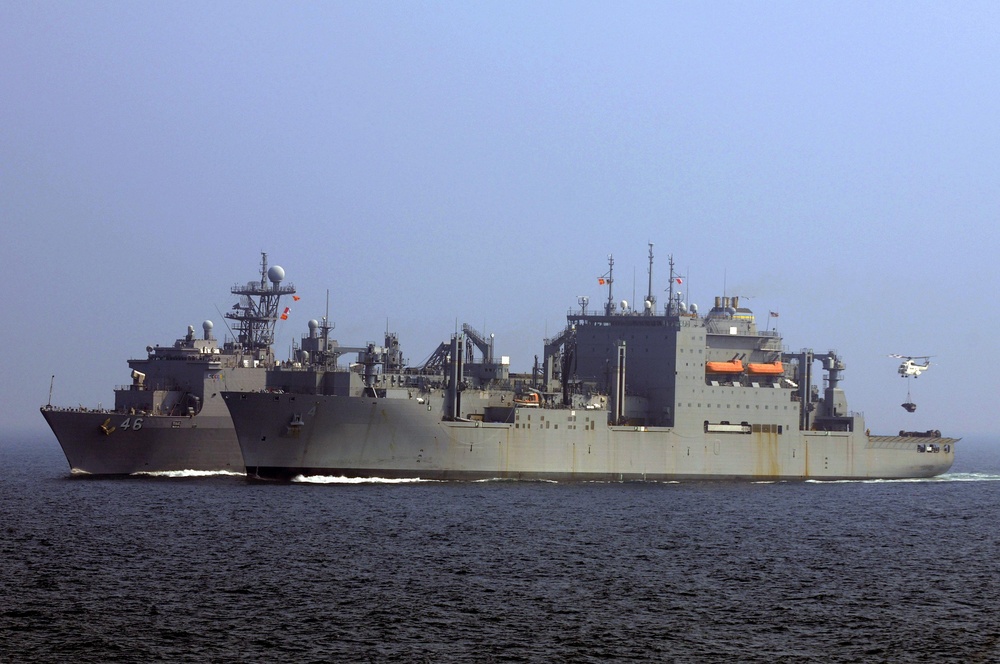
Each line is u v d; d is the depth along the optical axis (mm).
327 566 158750
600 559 167500
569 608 138875
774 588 152000
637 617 135625
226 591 143875
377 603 139125
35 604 136375
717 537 189000
